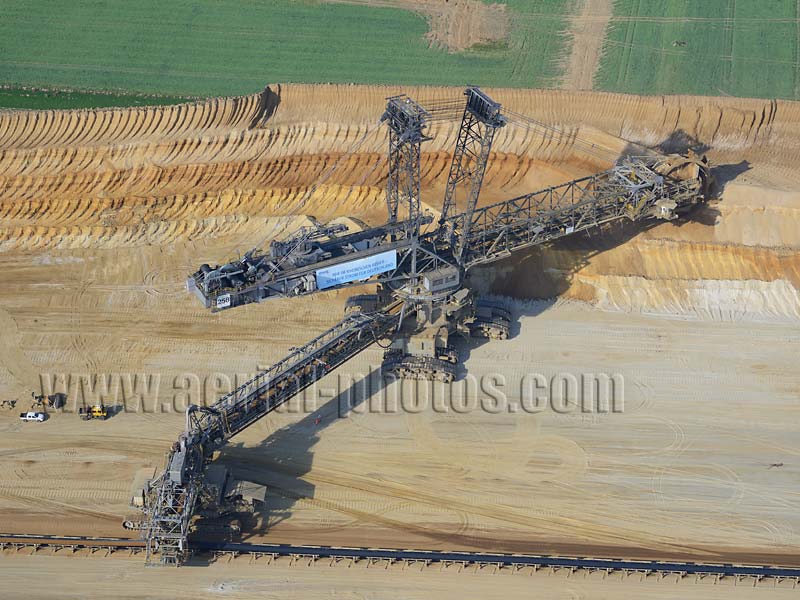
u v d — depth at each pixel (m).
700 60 128.12
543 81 124.31
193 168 104.56
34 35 132.62
